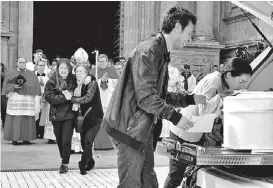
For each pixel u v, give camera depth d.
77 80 7.61
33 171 7.88
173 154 3.74
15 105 11.49
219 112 4.23
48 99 7.52
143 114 3.41
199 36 17.19
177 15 3.58
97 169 8.17
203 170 3.90
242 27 17.17
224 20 18.36
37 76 12.56
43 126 12.88
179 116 3.33
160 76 3.48
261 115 3.37
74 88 7.64
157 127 3.83
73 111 7.61
